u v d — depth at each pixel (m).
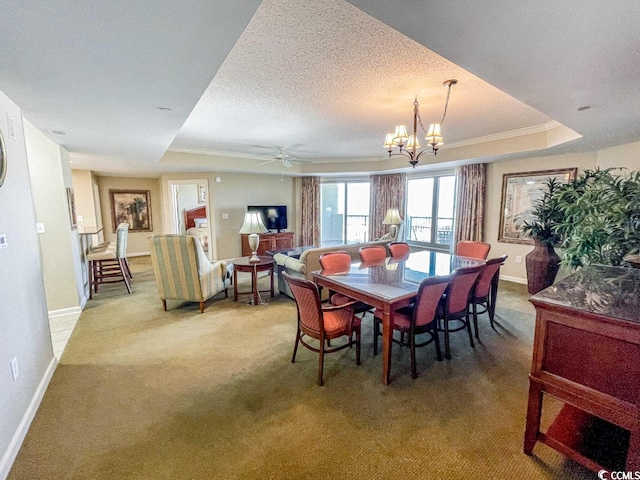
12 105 2.20
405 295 2.41
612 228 2.65
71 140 3.56
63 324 3.56
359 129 4.37
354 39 1.99
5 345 1.77
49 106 2.35
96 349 2.95
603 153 4.25
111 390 2.31
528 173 5.11
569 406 1.83
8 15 1.22
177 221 7.98
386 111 3.53
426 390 2.29
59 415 2.04
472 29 1.40
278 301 4.38
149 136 3.39
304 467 1.62
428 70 2.45
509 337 3.22
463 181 5.90
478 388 2.32
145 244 8.04
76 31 1.36
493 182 5.62
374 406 2.11
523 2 1.19
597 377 1.39
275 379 2.45
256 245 4.47
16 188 2.14
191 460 1.67
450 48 1.58
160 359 2.77
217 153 6.18
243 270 4.29
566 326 1.45
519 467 1.61
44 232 3.69
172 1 1.16
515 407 2.10
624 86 2.07
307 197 8.12
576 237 3.00
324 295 4.23
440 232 6.91
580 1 1.19
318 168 7.41
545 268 4.38
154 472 1.60
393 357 2.81
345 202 8.48
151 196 8.02
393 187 7.41
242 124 4.10
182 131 4.49
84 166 5.79
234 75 2.54
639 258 2.33
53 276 3.78
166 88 2.04
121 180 7.64
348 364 2.68
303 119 3.86
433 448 1.74
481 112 3.58
